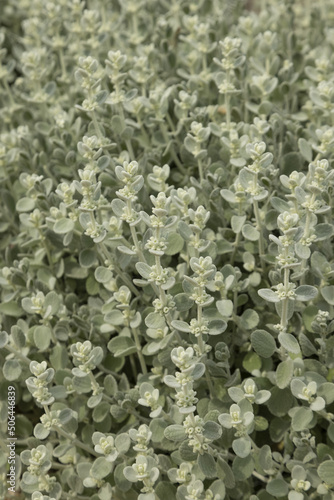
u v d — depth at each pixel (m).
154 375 0.62
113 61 0.66
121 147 0.71
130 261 0.63
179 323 0.57
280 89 0.73
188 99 0.69
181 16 0.87
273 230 0.66
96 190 0.59
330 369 0.60
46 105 0.78
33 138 0.76
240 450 0.55
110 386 0.62
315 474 0.57
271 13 0.89
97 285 0.66
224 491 0.57
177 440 0.56
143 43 0.87
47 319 0.62
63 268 0.67
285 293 0.55
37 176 0.67
